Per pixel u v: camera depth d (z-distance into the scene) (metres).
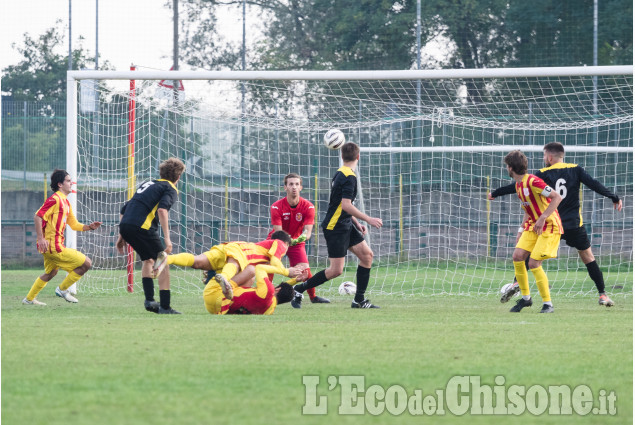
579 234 31.30
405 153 72.56
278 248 27.78
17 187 76.75
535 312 28.97
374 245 67.19
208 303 27.11
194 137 70.12
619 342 20.03
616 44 93.81
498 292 41.66
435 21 99.56
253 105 83.38
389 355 17.78
